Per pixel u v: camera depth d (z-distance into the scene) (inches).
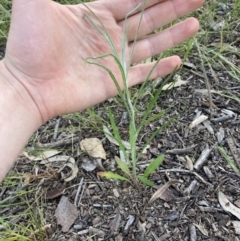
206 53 10.5
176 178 8.5
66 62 7.9
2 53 11.8
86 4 8.2
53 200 8.4
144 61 10.1
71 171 8.8
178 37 8.6
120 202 8.3
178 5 8.4
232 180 8.4
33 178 8.8
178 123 9.3
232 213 8.0
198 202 8.1
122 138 9.2
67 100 8.0
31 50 7.6
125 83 7.6
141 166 8.7
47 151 9.2
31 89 7.8
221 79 10.2
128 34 8.5
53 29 7.6
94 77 8.1
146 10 8.4
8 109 7.6
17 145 7.6
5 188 8.8
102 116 9.7
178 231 7.8
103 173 8.0
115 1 8.3
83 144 9.1
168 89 9.9
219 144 8.9
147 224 7.9
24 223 8.2
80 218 8.1
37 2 7.5
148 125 9.4
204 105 9.6
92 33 8.1
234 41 10.9
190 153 8.8
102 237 7.9
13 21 7.6
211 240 7.7
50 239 7.9
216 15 11.5
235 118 9.4
